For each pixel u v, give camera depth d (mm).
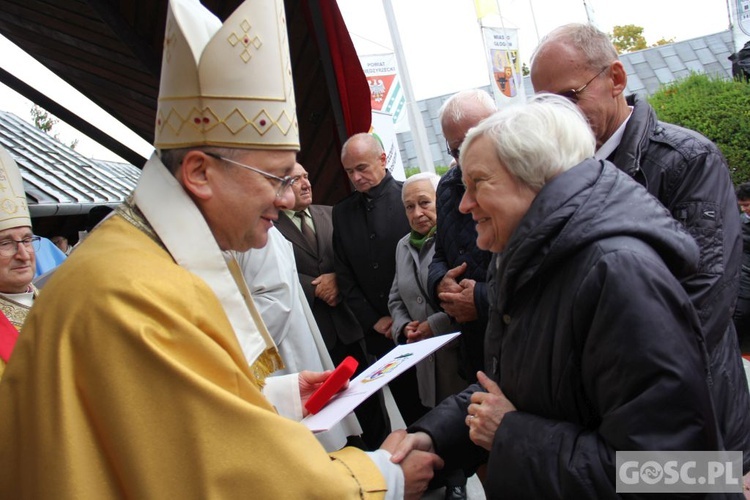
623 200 1327
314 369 2648
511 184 1413
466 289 2391
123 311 1155
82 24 5145
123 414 1115
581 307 1272
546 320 1357
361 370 3484
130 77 5812
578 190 1323
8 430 1181
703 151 1908
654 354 1188
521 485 1339
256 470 1141
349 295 3373
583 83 1984
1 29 5867
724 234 1836
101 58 5633
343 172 5258
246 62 1326
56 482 1099
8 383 1188
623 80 2023
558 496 1277
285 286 2568
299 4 3951
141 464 1105
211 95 1314
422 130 6184
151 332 1154
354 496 1240
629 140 1988
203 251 1355
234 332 1319
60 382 1129
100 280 1188
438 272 2596
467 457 1726
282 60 1394
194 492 1111
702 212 1850
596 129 2014
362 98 4113
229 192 1358
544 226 1309
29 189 6270
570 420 1361
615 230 1279
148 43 4848
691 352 1218
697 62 15547
